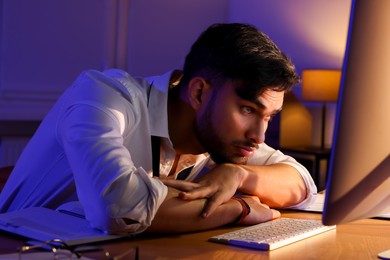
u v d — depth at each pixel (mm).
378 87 1042
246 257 1240
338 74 4980
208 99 1554
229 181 1583
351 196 1071
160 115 1698
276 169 1859
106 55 5387
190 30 5855
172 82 1738
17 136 5059
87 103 1516
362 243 1427
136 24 5562
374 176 1082
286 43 5867
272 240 1351
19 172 1788
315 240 1442
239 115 1522
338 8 5434
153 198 1364
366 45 1017
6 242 1276
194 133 1697
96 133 1439
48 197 1718
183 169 1849
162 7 5691
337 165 1051
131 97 1645
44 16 5109
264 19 6047
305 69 5359
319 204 1935
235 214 1549
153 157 1739
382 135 1065
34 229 1349
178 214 1424
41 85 5113
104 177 1352
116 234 1351
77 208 1542
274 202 1814
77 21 5246
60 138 1583
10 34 4992
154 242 1343
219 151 1599
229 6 6055
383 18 1020
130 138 1669
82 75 1649
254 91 1464
